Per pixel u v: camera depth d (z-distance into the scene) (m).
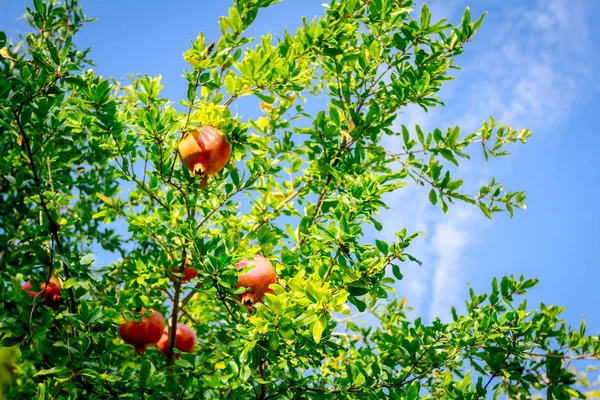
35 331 1.73
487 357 1.94
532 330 1.92
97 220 2.48
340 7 1.94
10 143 2.26
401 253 1.74
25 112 1.76
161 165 1.85
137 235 2.02
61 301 1.90
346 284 1.76
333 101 2.06
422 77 2.02
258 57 1.78
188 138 1.76
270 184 2.20
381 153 2.08
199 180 1.84
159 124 1.79
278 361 1.89
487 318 1.91
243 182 1.92
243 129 1.79
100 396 1.79
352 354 2.16
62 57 1.75
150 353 2.23
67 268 1.82
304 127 2.00
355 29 2.00
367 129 2.00
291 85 1.83
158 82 1.86
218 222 2.01
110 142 1.96
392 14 2.01
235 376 1.73
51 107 1.82
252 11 1.77
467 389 1.89
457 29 2.03
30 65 1.80
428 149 2.04
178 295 1.95
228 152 1.79
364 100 2.08
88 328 1.77
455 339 1.91
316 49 1.90
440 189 2.05
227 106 1.79
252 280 1.79
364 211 1.78
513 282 2.11
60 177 2.01
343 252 1.75
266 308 1.68
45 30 1.89
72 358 1.78
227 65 1.79
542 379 2.03
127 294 1.90
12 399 1.66
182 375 1.84
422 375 1.88
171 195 1.91
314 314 1.65
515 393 2.04
